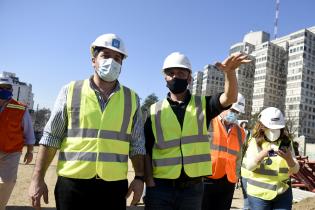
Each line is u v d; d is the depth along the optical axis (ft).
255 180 16.10
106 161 11.69
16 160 19.88
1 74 20.01
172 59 14.43
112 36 12.50
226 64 13.00
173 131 14.34
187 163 13.91
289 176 16.03
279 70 424.05
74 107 11.98
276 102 419.54
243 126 21.24
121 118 12.28
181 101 14.87
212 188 18.72
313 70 407.23
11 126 19.61
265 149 15.49
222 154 18.99
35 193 11.50
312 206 29.35
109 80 12.22
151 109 15.21
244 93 429.38
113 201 11.80
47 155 11.94
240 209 28.19
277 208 15.81
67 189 11.53
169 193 13.91
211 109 14.51
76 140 11.76
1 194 19.45
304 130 390.21
